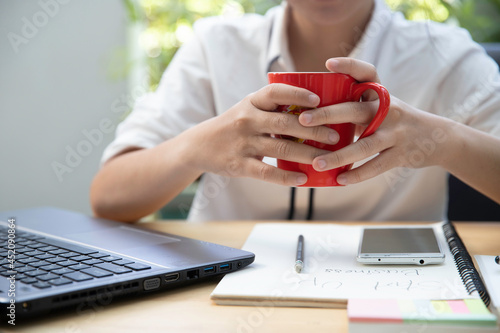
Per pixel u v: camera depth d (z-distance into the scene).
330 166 0.60
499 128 0.98
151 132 1.02
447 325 0.43
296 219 1.12
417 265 0.61
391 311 0.45
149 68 2.02
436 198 1.09
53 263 0.58
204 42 1.17
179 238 0.71
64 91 2.08
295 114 0.61
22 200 2.13
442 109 1.10
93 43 2.06
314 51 1.11
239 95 1.14
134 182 0.89
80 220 0.85
